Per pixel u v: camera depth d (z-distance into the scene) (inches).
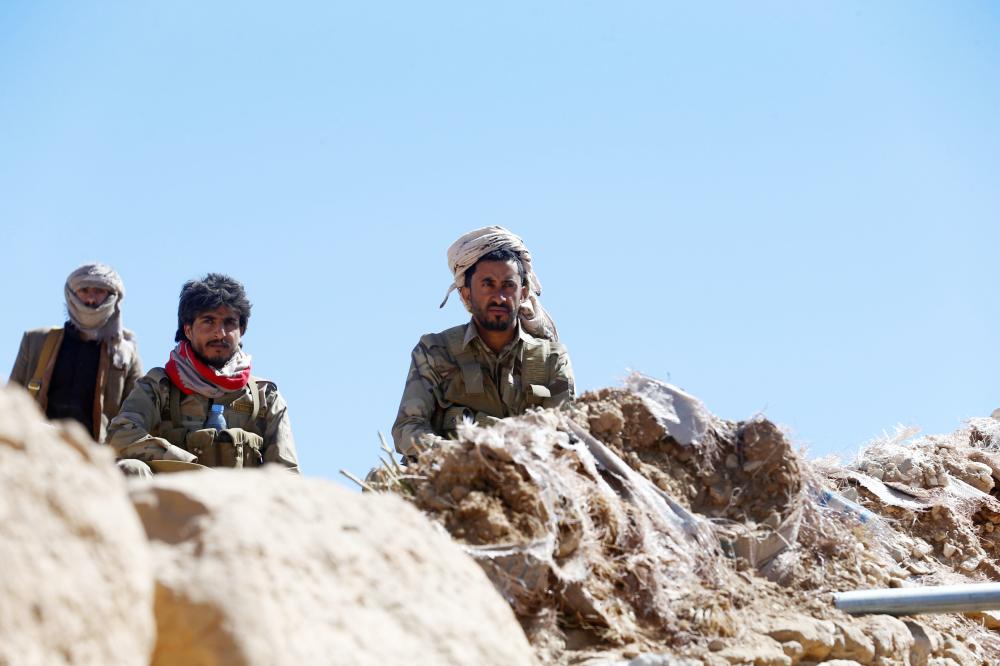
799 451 242.5
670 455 234.4
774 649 188.5
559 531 189.8
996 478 326.3
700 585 202.2
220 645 97.7
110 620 88.9
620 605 188.1
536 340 289.0
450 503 191.0
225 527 105.6
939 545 284.0
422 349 284.4
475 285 282.4
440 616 120.5
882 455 312.0
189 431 283.9
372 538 122.3
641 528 201.8
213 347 287.0
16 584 82.7
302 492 120.7
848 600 214.8
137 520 98.0
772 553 223.6
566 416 227.6
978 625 245.3
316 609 108.7
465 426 202.1
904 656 209.0
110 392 308.2
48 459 90.0
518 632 132.2
